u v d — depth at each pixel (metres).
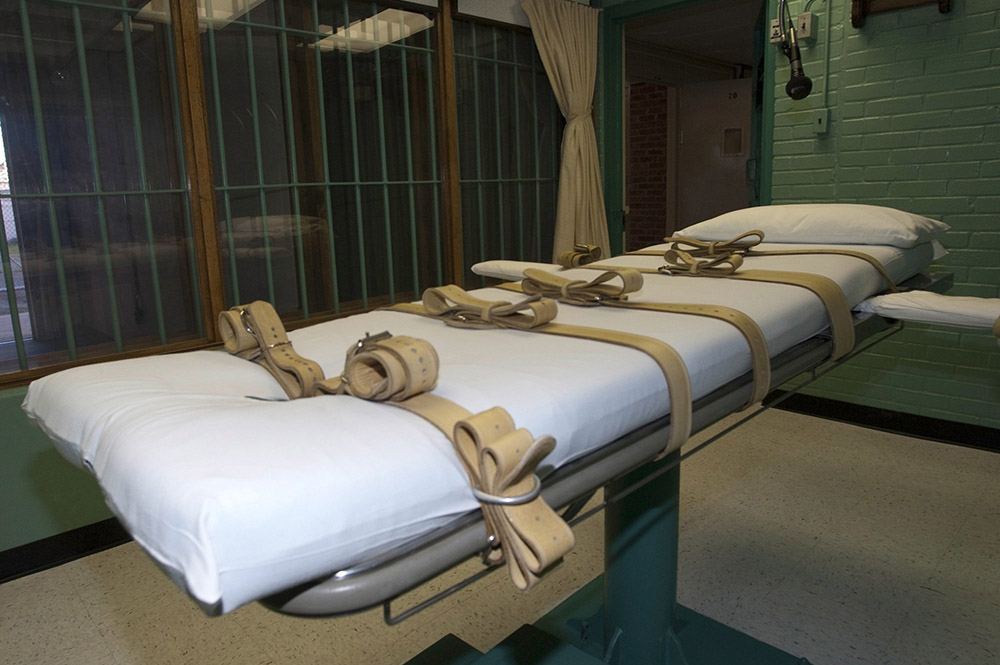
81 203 2.31
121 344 2.45
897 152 2.99
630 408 0.93
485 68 3.55
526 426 0.79
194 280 2.59
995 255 2.80
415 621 1.96
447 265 3.48
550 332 1.14
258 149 2.72
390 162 3.19
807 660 1.66
